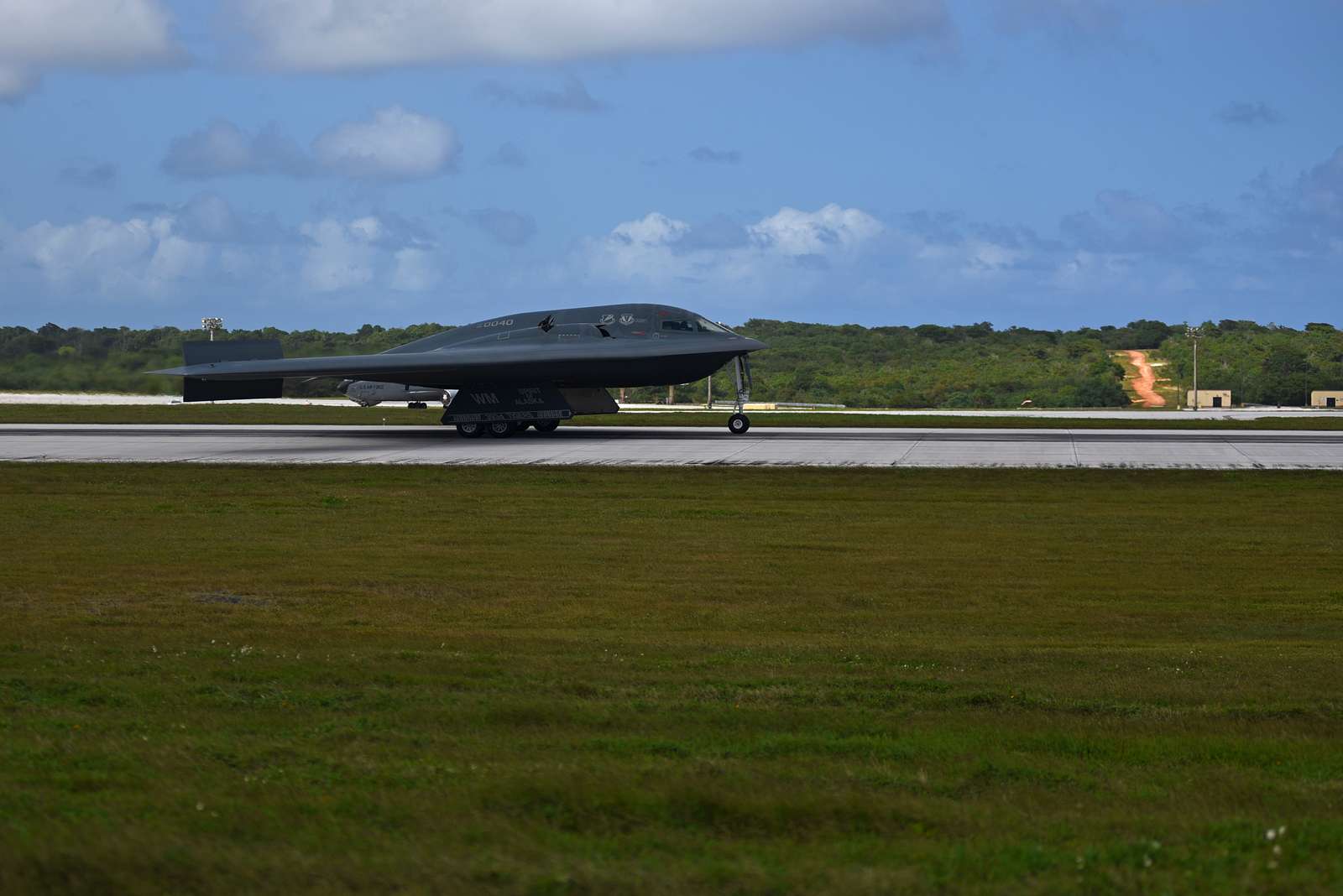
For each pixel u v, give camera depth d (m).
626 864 18.06
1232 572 64.69
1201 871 18.11
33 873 17.05
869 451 133.25
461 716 30.11
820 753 26.72
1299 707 32.50
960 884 17.31
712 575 63.50
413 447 140.50
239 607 53.12
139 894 16.59
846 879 17.38
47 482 106.44
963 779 24.41
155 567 64.62
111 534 77.81
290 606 53.84
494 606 54.47
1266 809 22.52
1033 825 20.83
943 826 20.64
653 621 51.25
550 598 56.50
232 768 24.06
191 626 48.31
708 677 36.75
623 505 92.75
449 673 36.91
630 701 32.72
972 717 31.34
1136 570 65.19
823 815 21.00
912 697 33.88
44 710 29.98
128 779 22.78
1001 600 56.62
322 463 120.62
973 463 119.88
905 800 22.53
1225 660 40.91
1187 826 20.75
